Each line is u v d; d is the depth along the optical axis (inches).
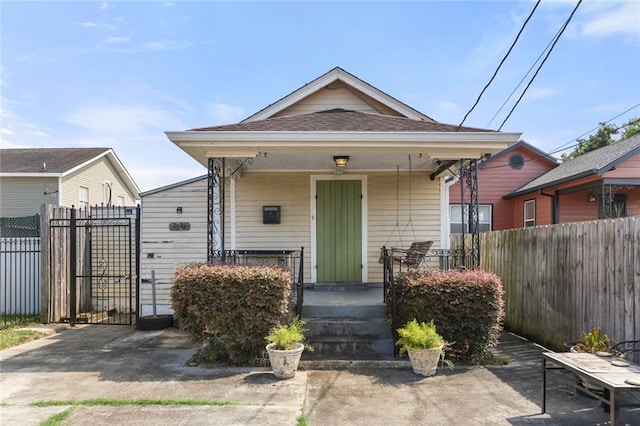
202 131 224.5
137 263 324.2
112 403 153.5
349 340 219.6
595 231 190.7
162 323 297.9
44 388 171.8
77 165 662.5
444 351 202.7
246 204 328.2
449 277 211.5
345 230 326.6
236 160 285.3
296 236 326.3
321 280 323.9
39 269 354.6
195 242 331.9
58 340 262.8
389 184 328.2
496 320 207.2
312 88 344.2
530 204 549.0
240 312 202.1
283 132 223.6
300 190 328.2
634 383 120.0
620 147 477.7
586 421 138.9
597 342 161.9
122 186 852.6
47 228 318.7
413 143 225.1
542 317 239.1
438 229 326.3
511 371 194.4
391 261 250.4
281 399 157.9
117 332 287.4
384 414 145.9
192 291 205.6
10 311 351.3
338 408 151.1
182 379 183.0
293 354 182.2
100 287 356.8
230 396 161.3
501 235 296.7
